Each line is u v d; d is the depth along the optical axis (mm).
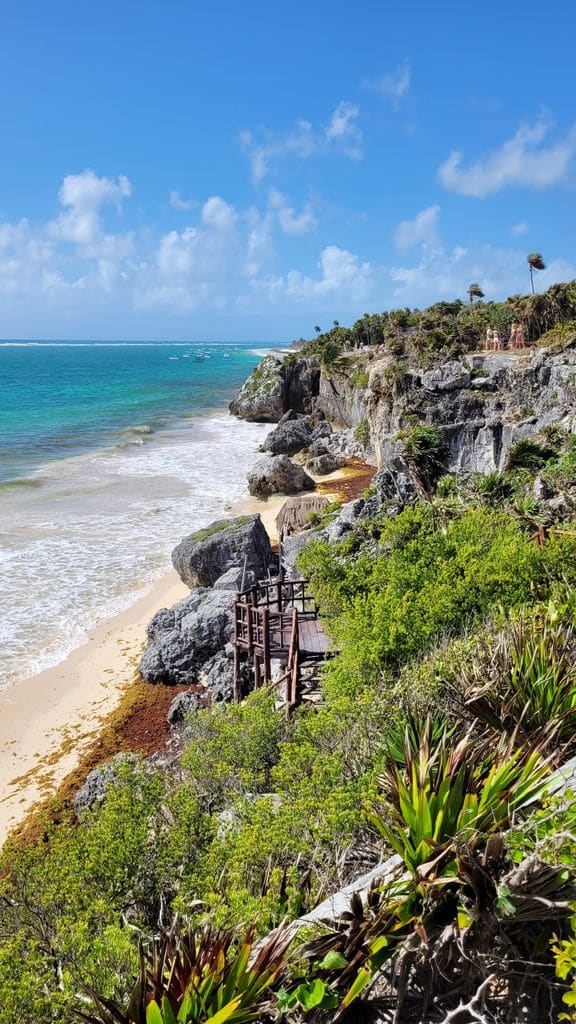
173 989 3779
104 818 7652
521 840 4281
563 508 24391
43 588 28844
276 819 6969
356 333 104125
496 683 7195
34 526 37812
